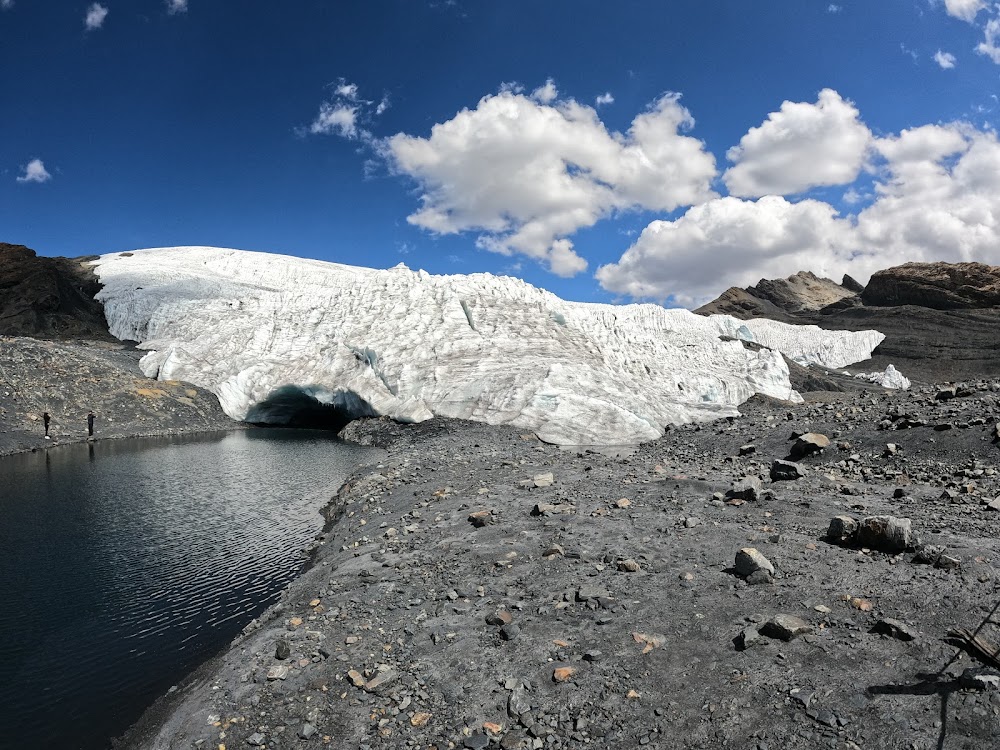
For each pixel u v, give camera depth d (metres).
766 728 5.54
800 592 7.91
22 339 40.66
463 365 36.28
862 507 11.80
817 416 22.12
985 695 5.37
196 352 46.50
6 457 28.16
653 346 45.91
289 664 8.01
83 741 7.46
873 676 5.96
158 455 29.20
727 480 14.80
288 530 16.34
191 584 12.52
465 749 5.98
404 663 7.70
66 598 11.84
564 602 8.59
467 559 10.83
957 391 20.09
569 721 6.11
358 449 31.30
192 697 7.89
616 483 15.40
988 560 8.16
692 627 7.44
